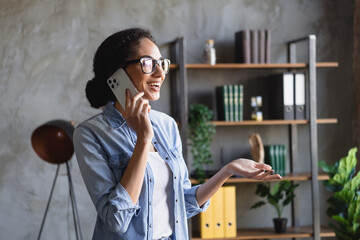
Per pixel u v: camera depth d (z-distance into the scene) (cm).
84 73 415
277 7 440
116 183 155
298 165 445
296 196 440
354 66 450
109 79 158
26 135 409
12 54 407
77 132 160
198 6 429
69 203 416
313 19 445
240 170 168
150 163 161
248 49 402
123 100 155
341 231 393
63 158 374
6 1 406
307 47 444
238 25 434
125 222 147
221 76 433
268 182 409
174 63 424
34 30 409
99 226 158
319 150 450
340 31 448
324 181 405
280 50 440
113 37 161
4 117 407
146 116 147
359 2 442
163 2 424
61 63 412
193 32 428
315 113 406
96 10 416
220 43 432
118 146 157
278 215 421
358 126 446
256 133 438
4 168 407
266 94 439
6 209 407
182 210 165
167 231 162
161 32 424
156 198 160
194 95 430
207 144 400
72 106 414
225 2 433
